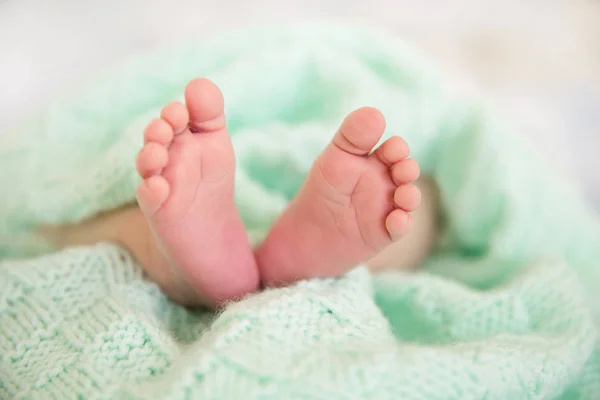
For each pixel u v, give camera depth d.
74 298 0.28
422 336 0.31
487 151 0.35
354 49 0.40
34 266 0.29
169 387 0.24
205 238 0.27
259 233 0.32
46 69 0.44
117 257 0.30
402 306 0.31
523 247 0.34
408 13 0.51
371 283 0.32
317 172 0.27
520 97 0.45
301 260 0.29
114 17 0.47
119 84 0.38
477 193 0.35
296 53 0.38
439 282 0.31
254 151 0.35
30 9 0.46
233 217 0.28
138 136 0.32
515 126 0.39
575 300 0.31
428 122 0.36
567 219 0.36
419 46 0.49
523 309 0.30
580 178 0.41
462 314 0.30
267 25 0.41
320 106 0.38
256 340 0.25
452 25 0.51
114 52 0.45
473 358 0.26
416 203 0.26
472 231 0.36
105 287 0.29
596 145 0.43
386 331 0.27
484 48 0.49
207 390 0.23
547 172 0.37
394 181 0.27
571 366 0.28
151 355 0.26
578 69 0.47
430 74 0.39
